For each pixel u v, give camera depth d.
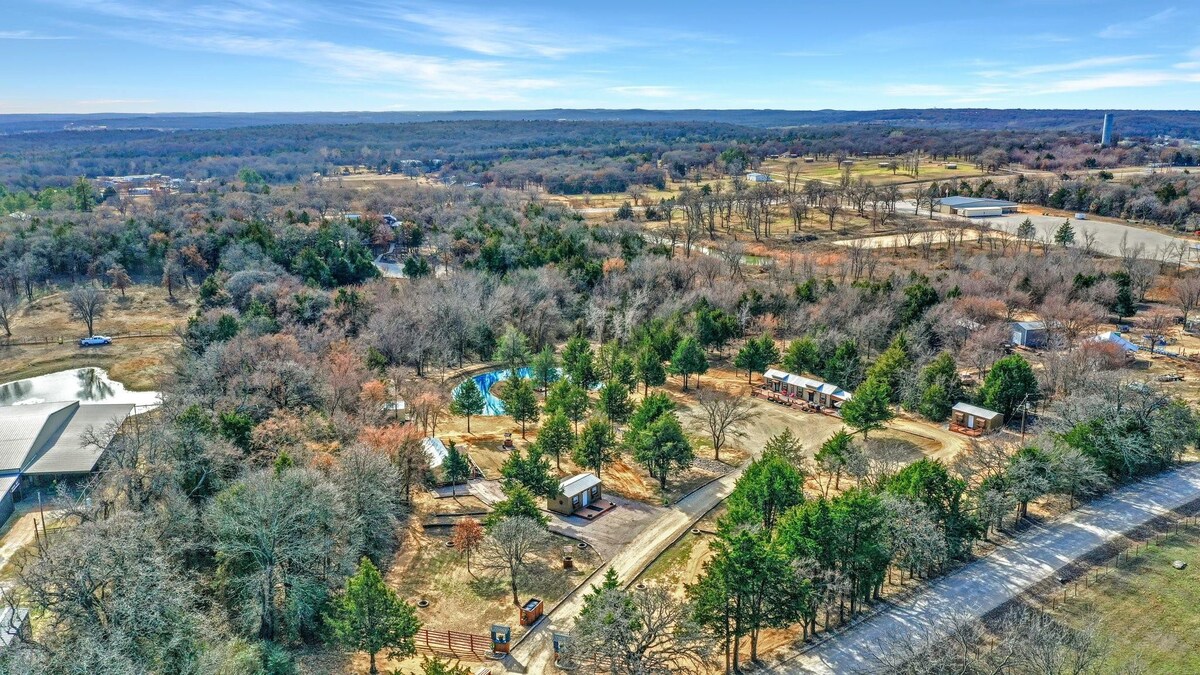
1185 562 62.00
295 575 57.38
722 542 58.56
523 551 63.09
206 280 147.50
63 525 69.06
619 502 78.69
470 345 124.44
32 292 155.50
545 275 139.88
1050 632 47.50
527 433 96.12
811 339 111.25
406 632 52.19
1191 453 82.25
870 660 52.41
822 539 54.84
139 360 124.88
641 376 105.00
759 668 52.72
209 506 61.34
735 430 95.94
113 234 173.12
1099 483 71.31
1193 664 50.94
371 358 104.12
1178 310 129.25
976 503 66.44
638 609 50.06
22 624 48.19
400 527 71.44
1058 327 115.00
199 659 45.62
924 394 95.75
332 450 79.19
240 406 84.38
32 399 109.69
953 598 58.66
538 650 56.00
